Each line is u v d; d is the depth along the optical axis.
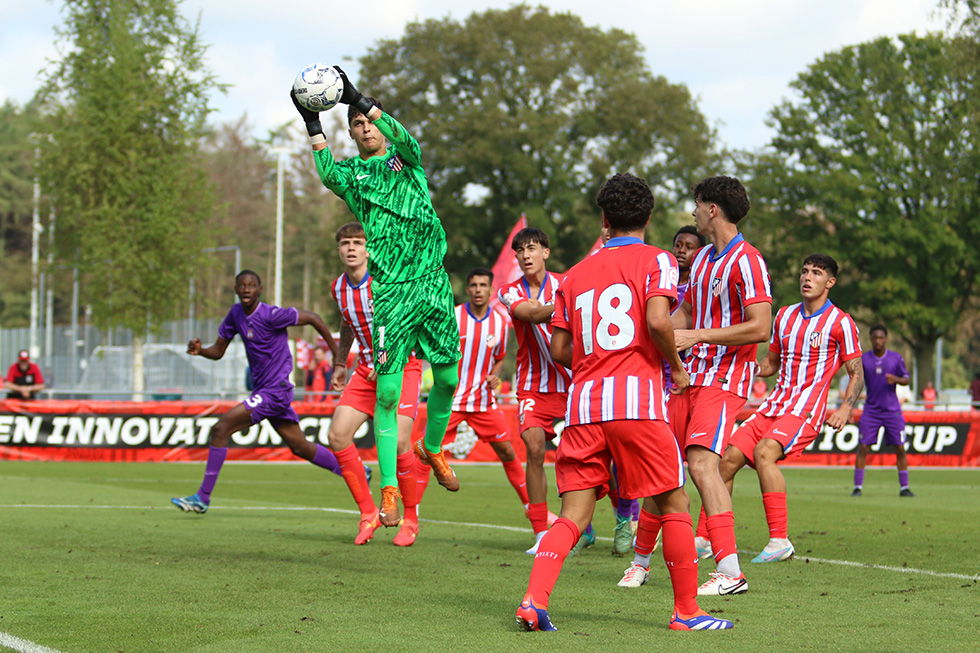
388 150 10.76
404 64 83.00
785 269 80.38
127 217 51.75
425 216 10.73
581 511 7.88
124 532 13.70
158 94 50.94
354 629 7.65
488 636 7.44
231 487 22.73
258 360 16.27
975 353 134.38
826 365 13.34
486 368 14.88
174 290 52.69
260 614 8.23
